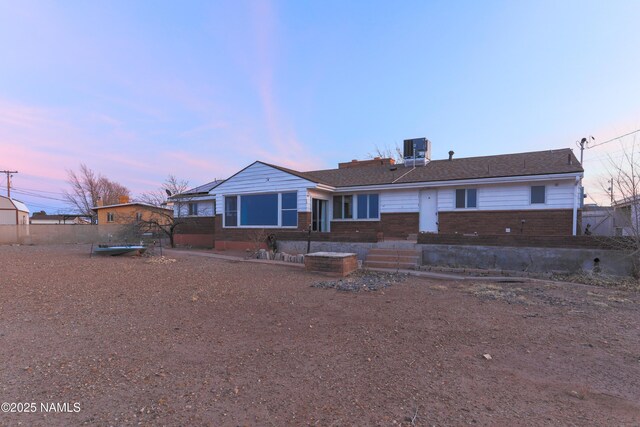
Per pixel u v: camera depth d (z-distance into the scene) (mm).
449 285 8633
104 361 3920
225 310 6191
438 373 3689
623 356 4164
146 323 5375
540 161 14398
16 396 3131
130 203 32125
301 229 15609
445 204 14750
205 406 2998
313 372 3697
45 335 4750
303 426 2719
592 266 9391
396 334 4938
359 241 12758
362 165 22688
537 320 5609
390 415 2877
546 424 2766
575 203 12398
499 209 13680
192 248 20078
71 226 25766
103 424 2719
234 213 17672
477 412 2932
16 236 24109
